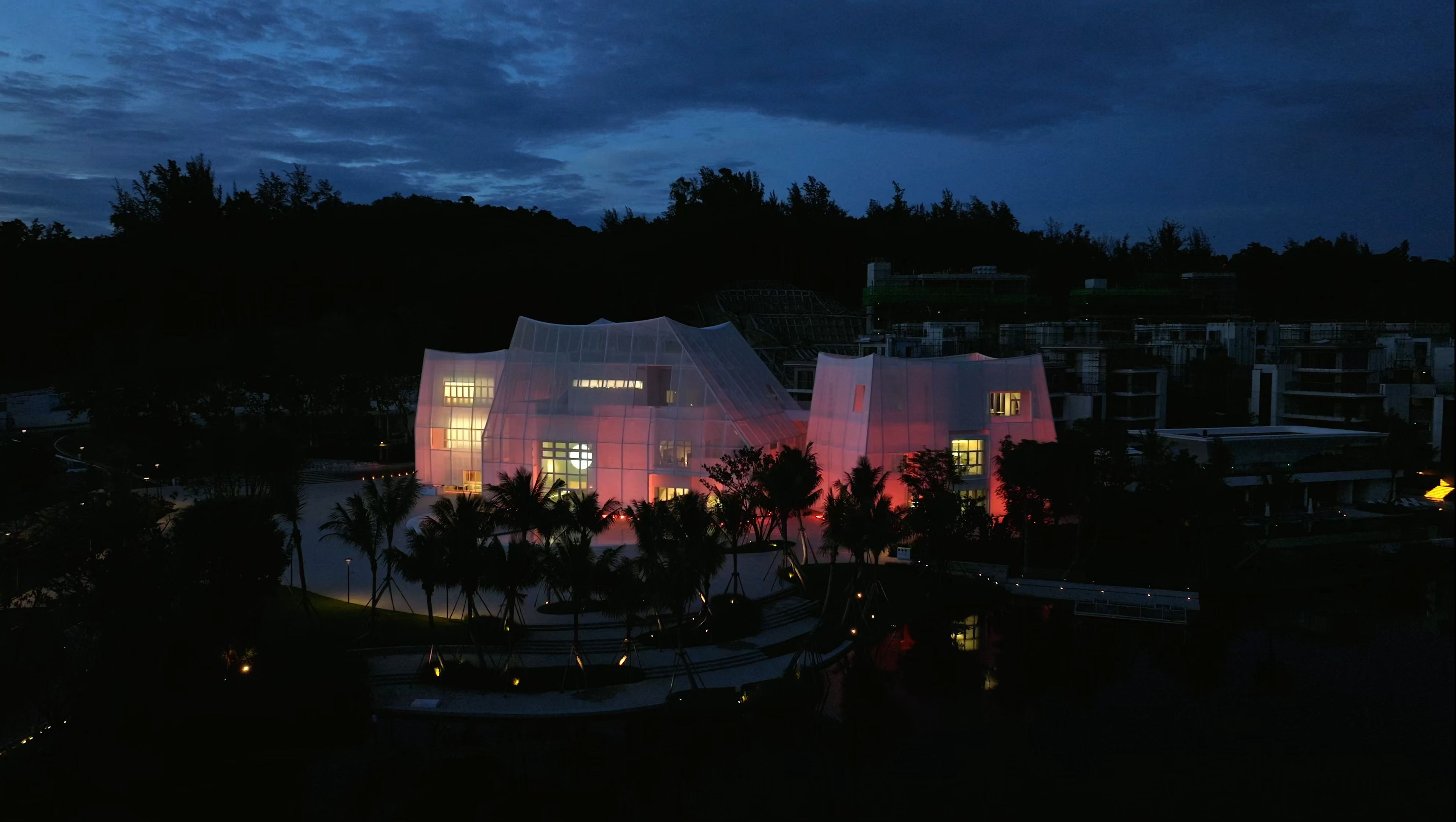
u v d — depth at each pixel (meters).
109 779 45.81
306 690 50.47
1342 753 49.12
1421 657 62.84
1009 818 43.16
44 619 48.03
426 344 142.00
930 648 64.56
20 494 75.31
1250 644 65.44
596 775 47.56
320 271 173.50
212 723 48.09
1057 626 68.56
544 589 70.19
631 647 58.78
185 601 49.72
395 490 61.88
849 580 73.62
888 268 180.50
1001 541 83.94
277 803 44.88
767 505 71.19
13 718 47.97
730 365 101.19
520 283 176.38
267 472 76.19
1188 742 50.69
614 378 92.06
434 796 45.47
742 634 62.62
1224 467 85.00
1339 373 125.81
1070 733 51.91
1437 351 119.88
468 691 54.41
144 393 109.50
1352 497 102.75
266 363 128.25
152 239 167.38
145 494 75.81
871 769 48.00
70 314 161.12
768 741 51.53
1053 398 124.56
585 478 89.88
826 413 93.12
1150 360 132.25
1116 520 80.25
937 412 86.81
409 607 65.88
